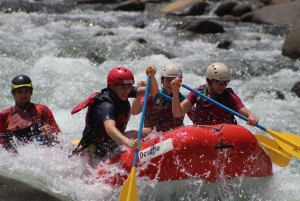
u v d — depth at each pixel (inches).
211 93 772.6
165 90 816.3
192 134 685.9
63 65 1428.4
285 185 778.2
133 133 755.4
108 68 1466.5
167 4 2568.9
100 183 708.7
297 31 1665.8
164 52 1668.3
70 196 706.8
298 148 745.6
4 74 1315.2
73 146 812.6
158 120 814.5
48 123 847.1
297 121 1099.3
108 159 728.3
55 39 1759.4
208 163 679.7
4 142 832.9
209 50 1755.7
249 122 748.0
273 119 1111.0
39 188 724.0
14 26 1919.3
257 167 706.8
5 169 775.7
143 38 1841.8
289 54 1647.4
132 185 649.6
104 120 692.7
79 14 2336.4
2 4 2283.5
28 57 1493.6
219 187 701.9
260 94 1300.4
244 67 1534.2
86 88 1266.0
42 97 1188.5
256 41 1883.6
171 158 677.3
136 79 1390.3
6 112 838.5
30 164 784.3
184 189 695.7
